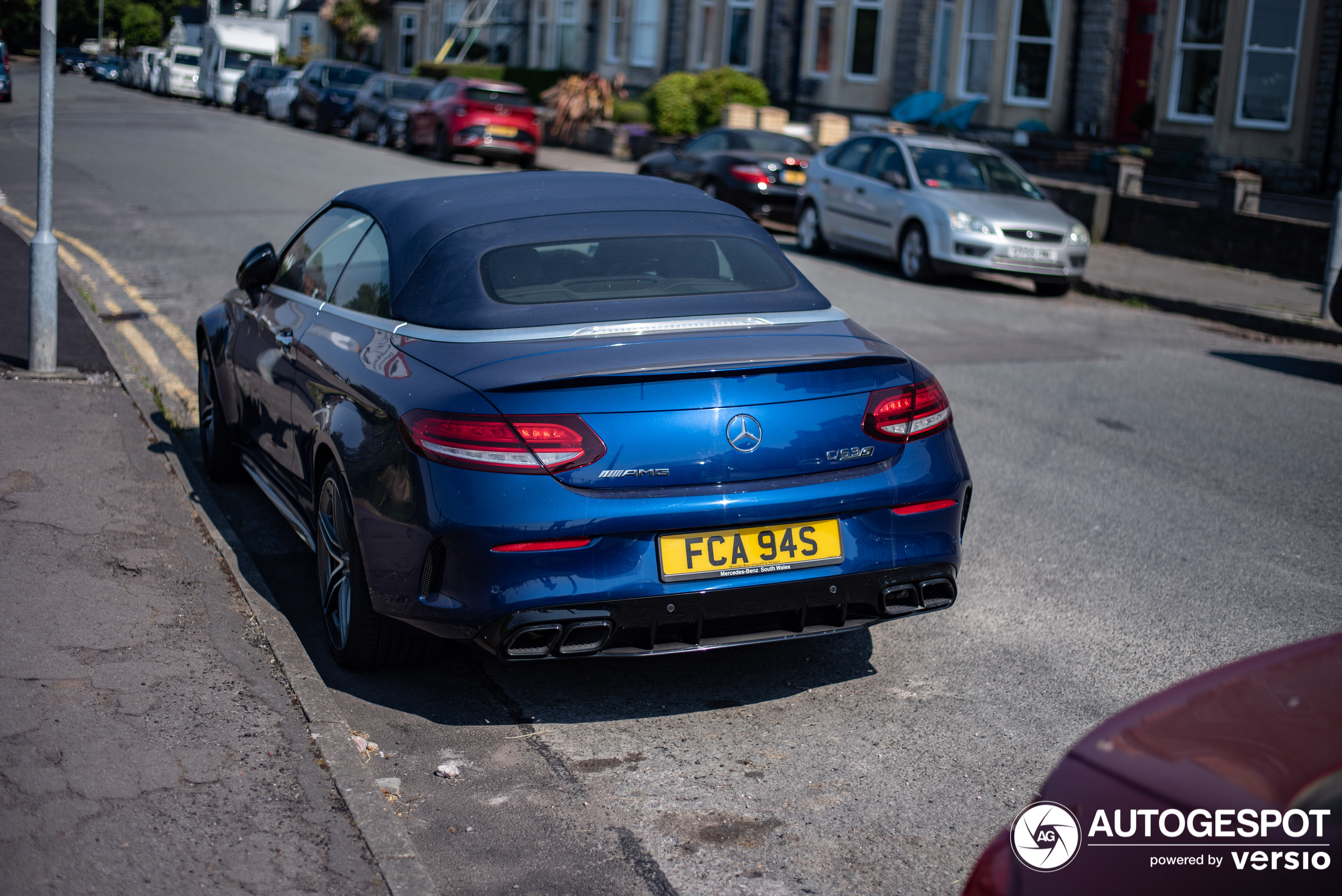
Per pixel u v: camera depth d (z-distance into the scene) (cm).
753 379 356
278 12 6731
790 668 428
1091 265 1530
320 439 408
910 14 2705
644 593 344
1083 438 747
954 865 308
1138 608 486
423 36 5222
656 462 346
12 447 588
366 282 438
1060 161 2297
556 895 290
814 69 2962
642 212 451
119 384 716
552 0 4075
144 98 4981
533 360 355
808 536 360
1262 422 802
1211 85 2142
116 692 364
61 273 1041
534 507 338
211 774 323
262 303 529
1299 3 1991
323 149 2797
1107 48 2353
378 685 405
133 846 288
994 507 614
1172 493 641
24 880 271
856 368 373
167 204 1662
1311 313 1227
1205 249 1611
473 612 344
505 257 409
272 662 395
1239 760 184
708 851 312
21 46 10031
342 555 404
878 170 1506
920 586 377
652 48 3541
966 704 400
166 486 558
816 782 348
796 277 439
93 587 441
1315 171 1998
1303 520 601
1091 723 388
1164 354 1046
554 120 3156
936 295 1325
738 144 1852
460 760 356
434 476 346
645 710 393
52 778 315
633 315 389
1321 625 471
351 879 281
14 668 374
